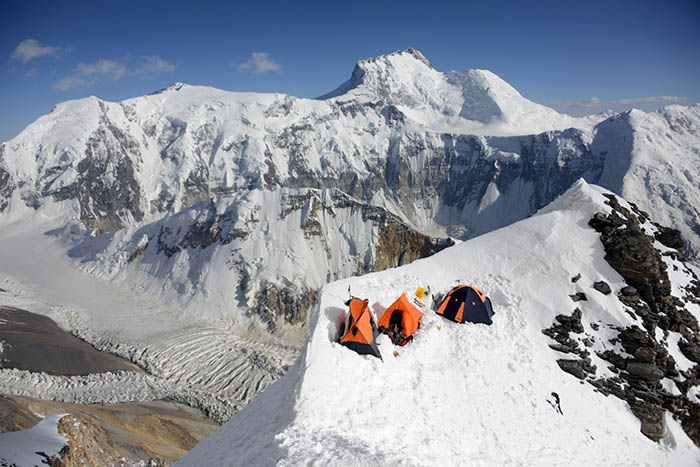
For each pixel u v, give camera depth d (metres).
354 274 181.50
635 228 27.05
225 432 15.74
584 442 17.14
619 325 22.44
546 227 28.02
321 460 11.05
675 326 24.17
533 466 14.43
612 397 20.55
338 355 15.70
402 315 18.69
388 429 13.43
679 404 21.03
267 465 11.55
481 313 21.28
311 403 13.66
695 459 19.30
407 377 16.20
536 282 24.55
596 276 24.72
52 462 15.75
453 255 27.25
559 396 18.95
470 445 14.27
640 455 18.20
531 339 21.45
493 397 17.14
